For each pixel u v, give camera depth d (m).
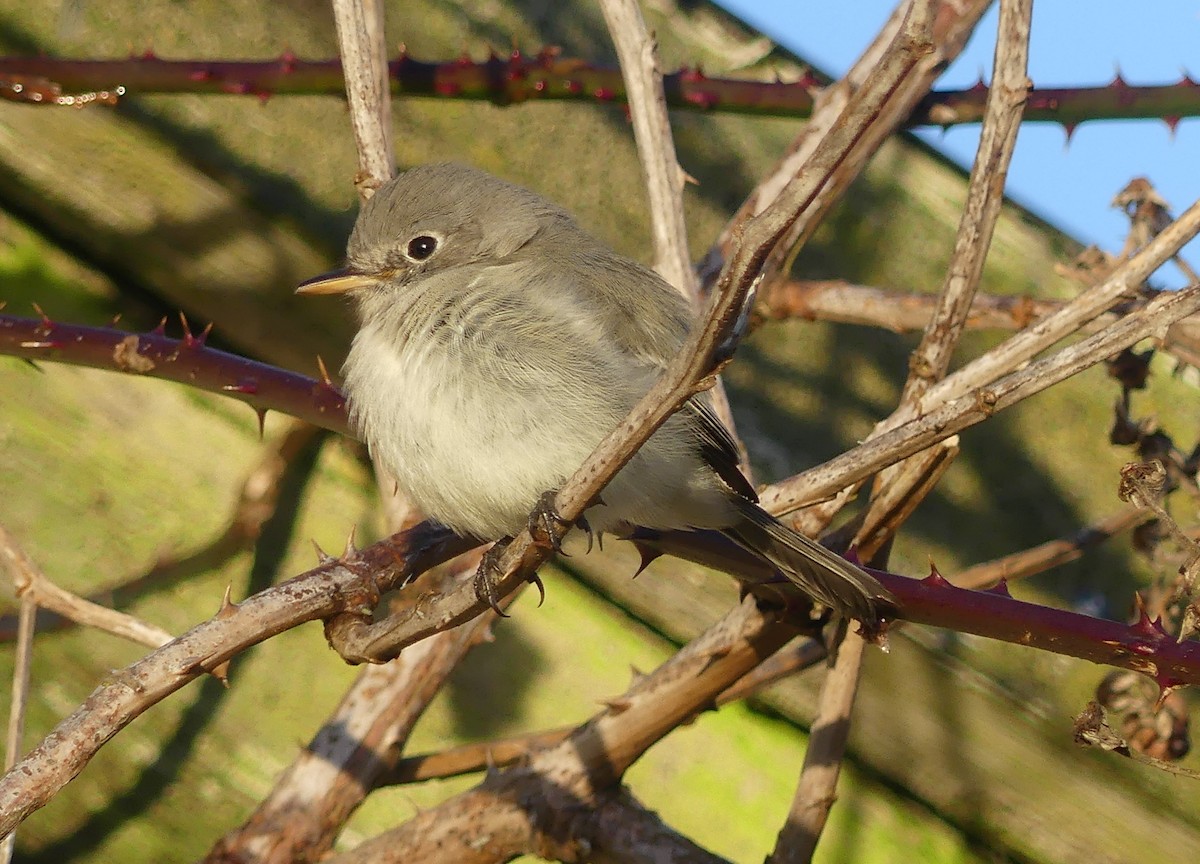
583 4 10.39
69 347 7.55
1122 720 7.50
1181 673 6.16
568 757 7.53
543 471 7.47
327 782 7.77
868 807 8.48
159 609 8.34
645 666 8.59
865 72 9.02
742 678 7.75
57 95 8.40
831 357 9.55
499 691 8.52
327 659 8.37
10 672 8.12
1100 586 9.23
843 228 10.05
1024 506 9.36
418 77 9.05
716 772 8.51
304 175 9.02
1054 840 8.37
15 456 8.39
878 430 7.04
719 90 9.23
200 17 9.50
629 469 7.38
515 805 7.48
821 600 6.81
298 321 8.86
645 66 8.29
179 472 8.51
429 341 7.64
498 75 9.14
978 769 8.41
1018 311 9.05
